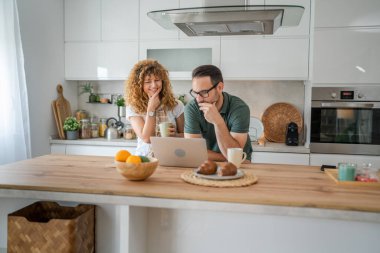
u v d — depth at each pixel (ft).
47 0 12.16
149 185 5.09
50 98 12.57
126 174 5.20
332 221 5.16
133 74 8.45
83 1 12.91
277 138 12.71
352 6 10.57
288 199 4.44
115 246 5.75
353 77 10.74
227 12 6.01
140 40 12.55
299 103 12.89
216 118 6.51
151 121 8.13
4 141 9.89
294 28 11.43
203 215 5.56
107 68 12.89
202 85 6.48
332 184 5.28
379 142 10.81
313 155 11.00
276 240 5.35
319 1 10.72
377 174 5.71
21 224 5.12
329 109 11.02
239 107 7.06
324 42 10.80
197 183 5.11
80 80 14.06
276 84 12.99
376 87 10.65
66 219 5.30
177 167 6.42
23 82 10.43
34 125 11.74
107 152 12.34
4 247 6.16
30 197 5.04
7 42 9.83
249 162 7.25
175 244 5.71
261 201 4.44
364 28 10.55
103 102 13.83
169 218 5.69
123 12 12.61
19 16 10.85
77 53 13.10
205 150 6.09
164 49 12.63
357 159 10.77
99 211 5.76
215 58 12.00
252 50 11.75
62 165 6.52
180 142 6.15
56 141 12.59
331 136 11.09
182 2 12.15
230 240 5.50
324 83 10.91
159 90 8.29
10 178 5.47
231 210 4.53
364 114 10.84
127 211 4.91
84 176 5.64
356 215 4.24
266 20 6.23
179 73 12.41
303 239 5.27
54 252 5.03
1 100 9.76
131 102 8.52
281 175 5.85
